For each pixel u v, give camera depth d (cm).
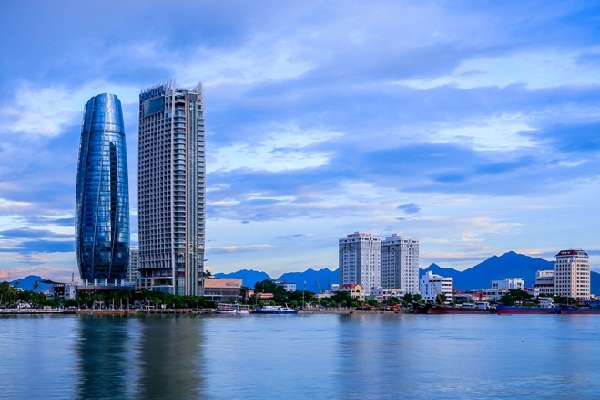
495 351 18438
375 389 11806
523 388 12088
